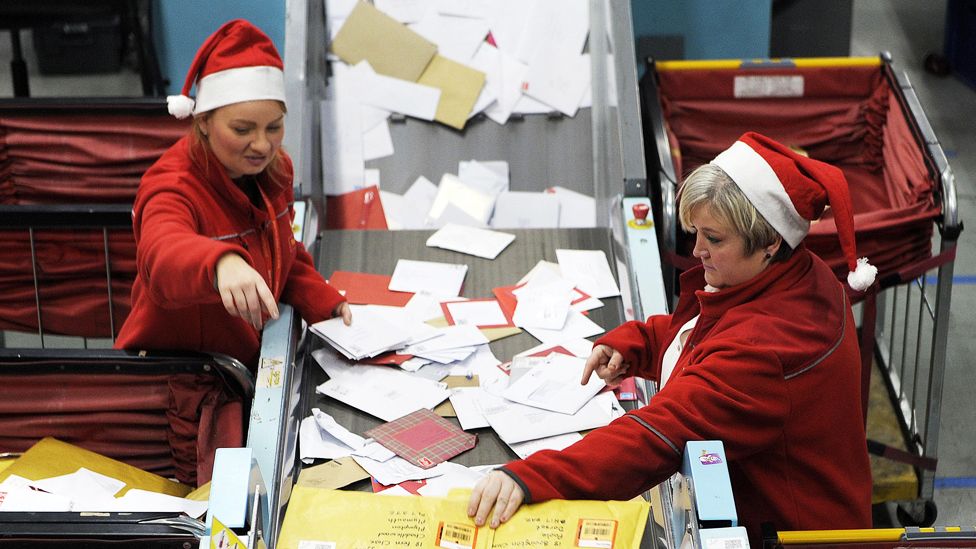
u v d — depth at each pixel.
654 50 4.64
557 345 2.76
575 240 3.29
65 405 2.56
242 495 1.71
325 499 1.88
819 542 1.73
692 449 1.73
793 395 1.85
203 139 2.31
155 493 2.35
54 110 3.67
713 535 1.63
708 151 4.20
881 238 3.34
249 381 2.52
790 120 4.20
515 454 2.38
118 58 6.32
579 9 4.06
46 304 3.51
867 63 4.09
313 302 2.67
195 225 2.29
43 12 4.68
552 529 1.76
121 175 3.76
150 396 2.55
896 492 3.51
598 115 3.84
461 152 3.93
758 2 4.56
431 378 2.62
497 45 4.04
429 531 1.80
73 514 1.81
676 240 3.45
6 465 2.50
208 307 2.49
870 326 3.40
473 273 3.14
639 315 2.77
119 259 3.42
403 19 4.07
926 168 3.53
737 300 1.92
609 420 2.45
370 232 3.32
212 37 2.29
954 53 6.93
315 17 3.90
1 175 3.76
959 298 4.87
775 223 1.81
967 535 1.71
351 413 2.51
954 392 4.25
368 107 3.96
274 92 2.29
